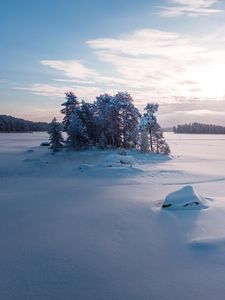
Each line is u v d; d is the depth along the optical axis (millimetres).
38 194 21328
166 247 10695
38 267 9250
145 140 58250
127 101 66938
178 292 7672
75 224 13711
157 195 20594
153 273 8734
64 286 8070
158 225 13266
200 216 14242
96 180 29375
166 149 59062
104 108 68562
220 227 12531
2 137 146125
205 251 10148
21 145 90312
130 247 10797
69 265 9367
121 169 33750
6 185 26156
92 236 12039
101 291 7789
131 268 9094
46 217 14961
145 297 7473
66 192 22156
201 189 23906
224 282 8125
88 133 69312
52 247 10891
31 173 34781
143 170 35156
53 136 66875
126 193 21641
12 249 10727
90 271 8930
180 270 8883
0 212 16000
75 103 71375
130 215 15094
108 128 67000
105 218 14633
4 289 7945
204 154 63344
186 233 12039
